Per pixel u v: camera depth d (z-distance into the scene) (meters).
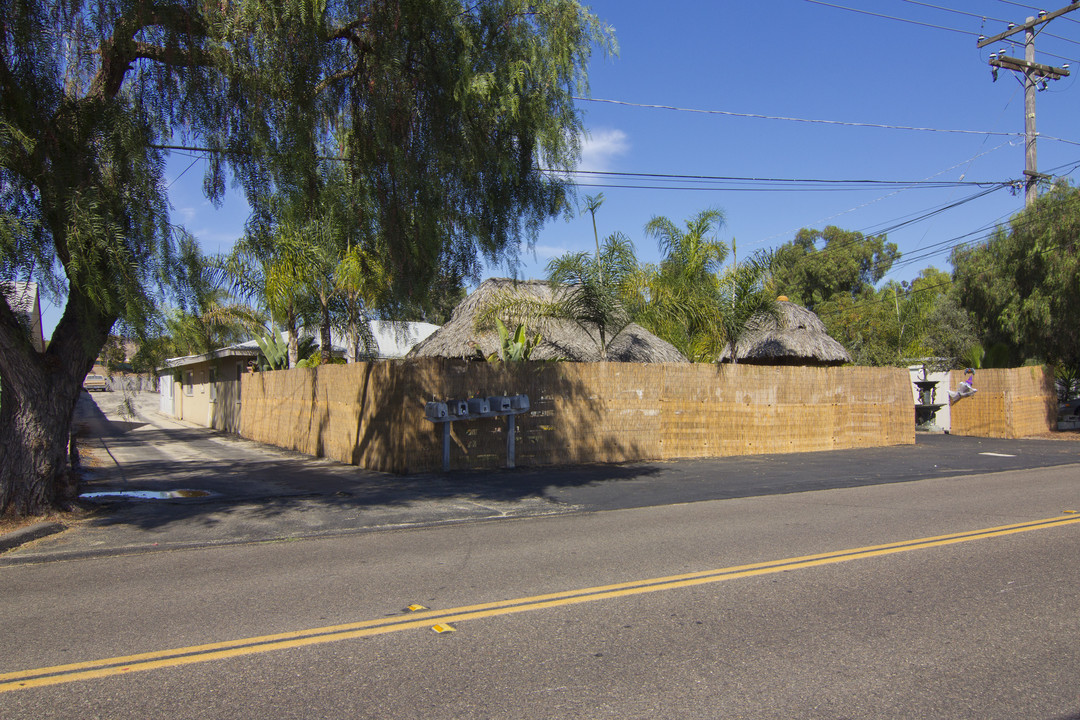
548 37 10.98
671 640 4.91
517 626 5.19
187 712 3.83
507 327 16.09
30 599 5.96
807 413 18.38
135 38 9.11
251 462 16.05
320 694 4.05
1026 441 21.42
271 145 9.49
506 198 11.05
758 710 3.87
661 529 8.81
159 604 5.77
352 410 15.39
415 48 10.18
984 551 7.48
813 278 51.50
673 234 19.11
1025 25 23.61
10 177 8.09
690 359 19.17
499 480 12.88
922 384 25.48
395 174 10.23
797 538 8.20
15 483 8.89
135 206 8.45
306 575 6.66
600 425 15.41
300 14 9.23
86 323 8.55
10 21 8.13
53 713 3.83
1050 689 4.15
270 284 17.58
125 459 16.95
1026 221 24.22
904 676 4.32
